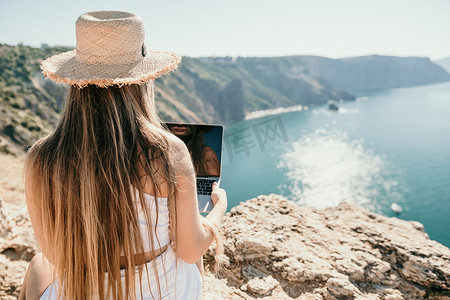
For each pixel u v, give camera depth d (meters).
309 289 2.36
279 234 2.98
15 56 70.69
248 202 3.56
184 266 1.26
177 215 1.01
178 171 0.98
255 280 2.38
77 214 0.94
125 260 1.01
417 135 123.94
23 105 59.84
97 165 0.92
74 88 0.97
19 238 2.92
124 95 0.97
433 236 54.03
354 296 2.30
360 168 87.12
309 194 71.19
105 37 0.92
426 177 79.62
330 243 2.95
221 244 1.26
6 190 17.89
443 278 2.55
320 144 113.88
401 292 2.51
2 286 2.46
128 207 0.94
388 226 3.59
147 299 1.08
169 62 1.05
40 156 0.96
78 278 0.99
